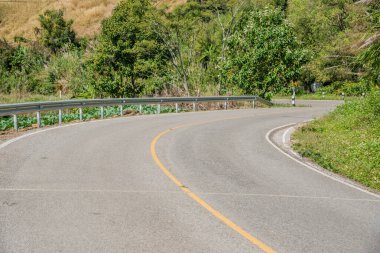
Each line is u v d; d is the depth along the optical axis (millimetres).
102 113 23562
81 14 92938
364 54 19172
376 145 14922
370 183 11289
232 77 41250
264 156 13648
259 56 40250
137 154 12773
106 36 39594
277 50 40500
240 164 12172
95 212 7348
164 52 43656
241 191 9242
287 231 6867
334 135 18422
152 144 14664
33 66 50500
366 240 6633
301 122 23734
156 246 5988
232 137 17250
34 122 20594
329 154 14477
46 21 65688
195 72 43094
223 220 7234
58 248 5797
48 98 36594
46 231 6406
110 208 7598
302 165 12641
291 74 40938
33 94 42594
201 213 7555
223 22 52812
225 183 9867
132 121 21859
